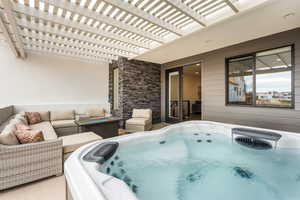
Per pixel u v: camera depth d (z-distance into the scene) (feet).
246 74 11.19
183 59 15.84
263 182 5.04
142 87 17.17
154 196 4.34
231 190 4.64
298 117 8.77
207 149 7.53
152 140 7.44
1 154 5.09
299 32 8.63
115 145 5.65
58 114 13.12
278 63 9.64
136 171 5.59
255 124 10.59
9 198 4.95
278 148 6.57
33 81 13.23
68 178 3.28
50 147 6.10
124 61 15.65
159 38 10.41
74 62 15.38
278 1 6.14
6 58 12.10
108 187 3.17
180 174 5.50
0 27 7.54
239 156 6.91
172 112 17.90
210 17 7.85
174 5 6.36
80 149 4.81
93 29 8.98
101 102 17.21
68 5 6.57
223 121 12.34
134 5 6.91
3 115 9.18
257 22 7.98
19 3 6.58
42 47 12.03
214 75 12.92
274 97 9.85
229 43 11.15
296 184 4.95
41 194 5.18
